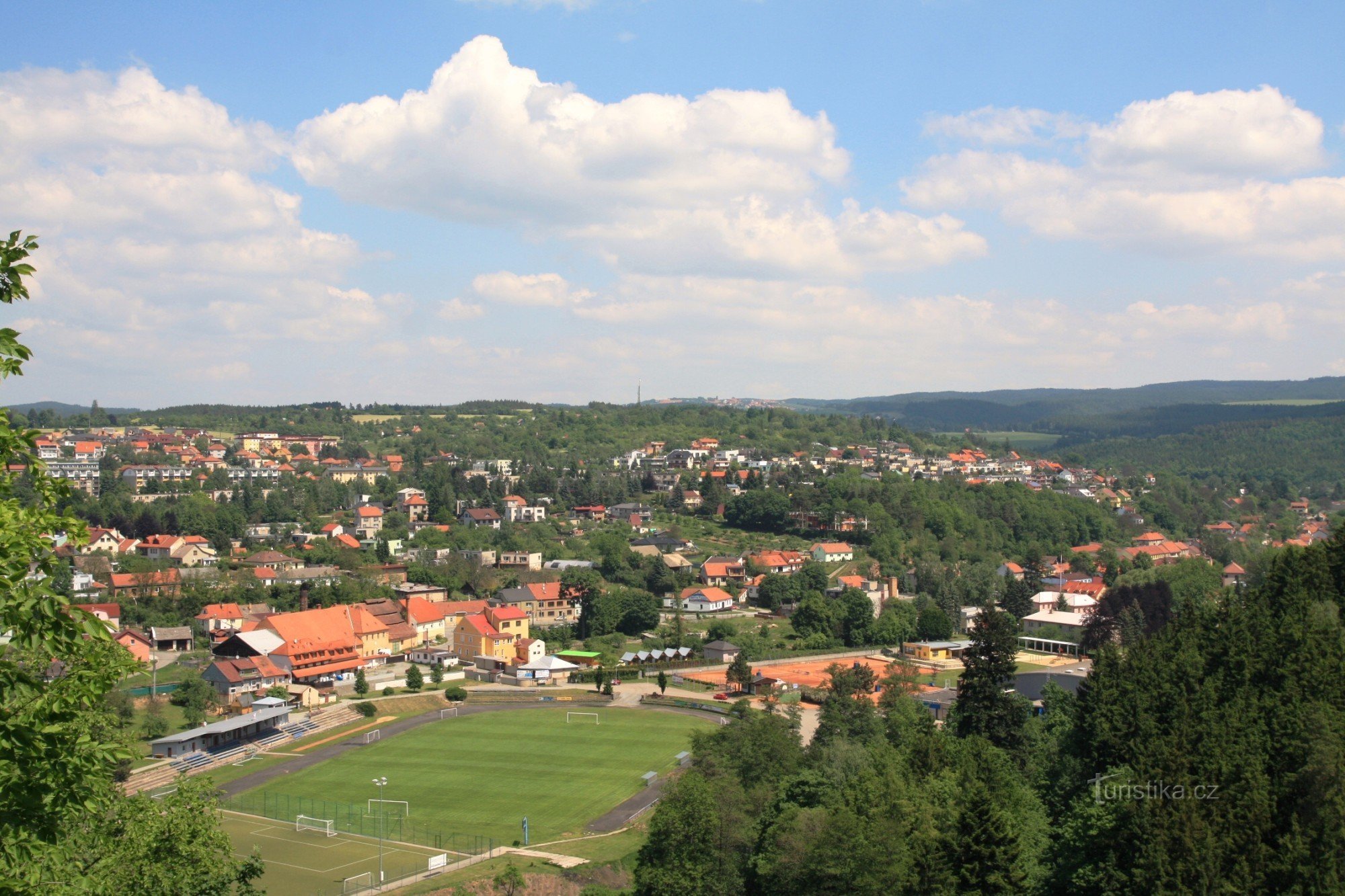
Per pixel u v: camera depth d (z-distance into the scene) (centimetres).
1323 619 13425
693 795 12206
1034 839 11475
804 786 13238
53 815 4025
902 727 17062
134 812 7012
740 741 16050
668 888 11669
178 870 7288
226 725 19562
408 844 14475
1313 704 10756
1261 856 9194
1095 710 13425
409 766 18812
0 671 3856
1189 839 9050
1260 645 12988
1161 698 12756
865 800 11312
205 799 7950
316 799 16762
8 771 3972
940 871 9538
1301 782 9838
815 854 10394
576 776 18100
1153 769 10519
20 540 3944
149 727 19212
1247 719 11181
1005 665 15875
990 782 12319
